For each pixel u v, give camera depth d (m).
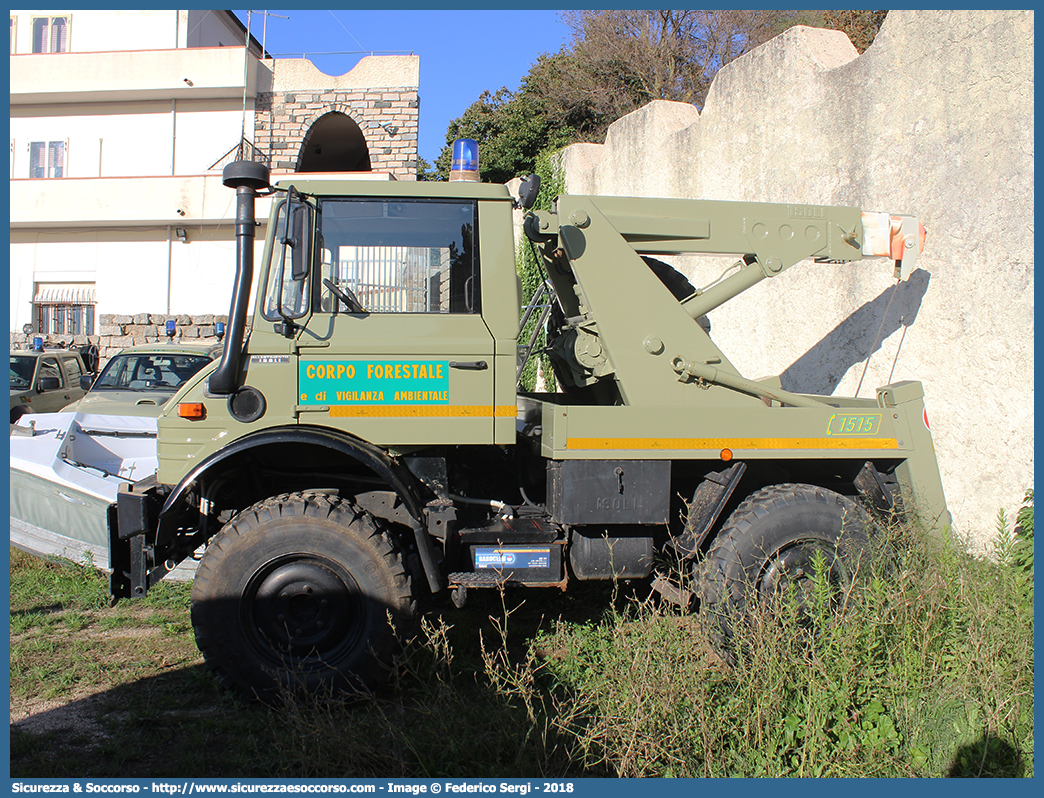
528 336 4.99
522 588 5.06
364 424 3.65
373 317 3.68
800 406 4.20
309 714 3.24
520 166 20.12
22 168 21.17
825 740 2.89
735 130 8.04
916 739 2.98
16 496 5.21
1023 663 3.15
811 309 6.97
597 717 3.05
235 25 25.27
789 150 7.22
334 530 3.47
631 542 3.90
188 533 4.05
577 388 4.85
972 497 5.23
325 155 24.33
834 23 13.53
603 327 4.07
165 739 3.22
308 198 3.66
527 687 3.44
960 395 5.34
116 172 20.98
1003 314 5.00
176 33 22.12
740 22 19.12
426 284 3.74
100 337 17.56
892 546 3.82
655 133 9.63
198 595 3.43
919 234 4.66
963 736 2.96
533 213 4.07
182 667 3.96
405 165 20.30
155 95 20.48
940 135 5.52
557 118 19.77
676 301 4.15
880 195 6.12
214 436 3.61
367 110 20.34
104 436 6.49
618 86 19.61
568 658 3.73
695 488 4.32
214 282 19.86
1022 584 3.65
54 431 6.09
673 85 19.27
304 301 3.62
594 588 4.97
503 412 3.72
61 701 3.59
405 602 3.51
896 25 5.91
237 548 3.44
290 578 3.49
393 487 3.51
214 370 3.69
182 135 20.81
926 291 5.66
